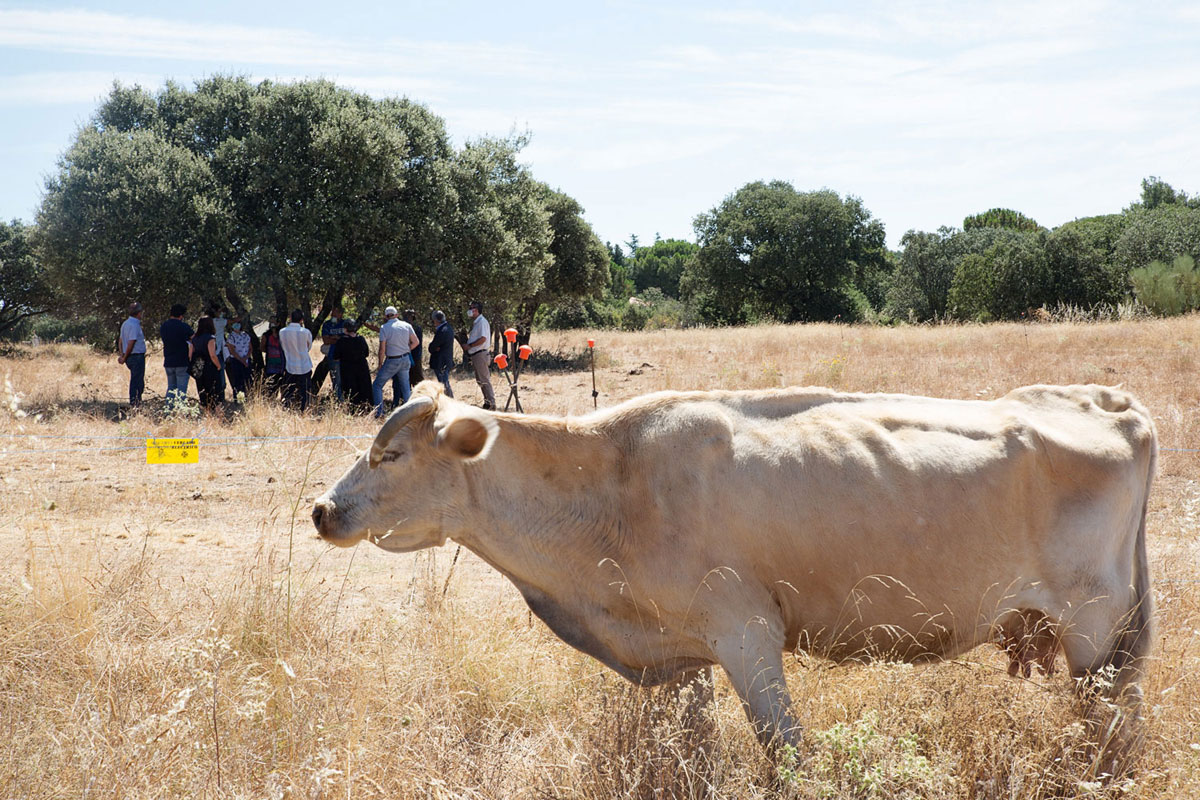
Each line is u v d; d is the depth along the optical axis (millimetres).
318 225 20922
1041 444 3961
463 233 23469
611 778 3738
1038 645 4156
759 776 3727
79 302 21344
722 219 68688
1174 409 12336
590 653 4227
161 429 13164
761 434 3982
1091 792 3344
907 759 3523
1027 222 91500
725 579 3848
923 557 3877
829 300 67125
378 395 15781
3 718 4191
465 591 6145
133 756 3756
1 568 6059
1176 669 4348
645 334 37250
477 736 4418
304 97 21375
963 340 24547
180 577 6305
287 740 4047
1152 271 33656
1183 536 7070
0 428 12766
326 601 5918
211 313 18906
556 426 4102
